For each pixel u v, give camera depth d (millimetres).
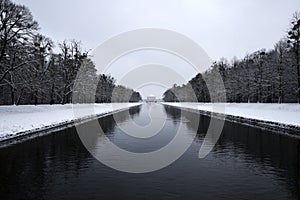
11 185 8758
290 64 43438
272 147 15156
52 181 9188
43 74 39656
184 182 9156
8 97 45781
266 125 25969
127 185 8836
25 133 20219
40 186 8656
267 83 54406
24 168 10836
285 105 39938
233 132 21984
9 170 10555
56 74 45125
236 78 67938
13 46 29641
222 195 7883
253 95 61781
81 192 8141
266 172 10258
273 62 53312
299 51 40875
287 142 16609
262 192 8117
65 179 9445
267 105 44562
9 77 32281
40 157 12859
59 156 13164
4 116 25047
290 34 41188
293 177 9586
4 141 17266
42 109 35594
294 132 20938
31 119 26359
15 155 13289
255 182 9070
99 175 9953
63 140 17984
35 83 35844
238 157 12891
